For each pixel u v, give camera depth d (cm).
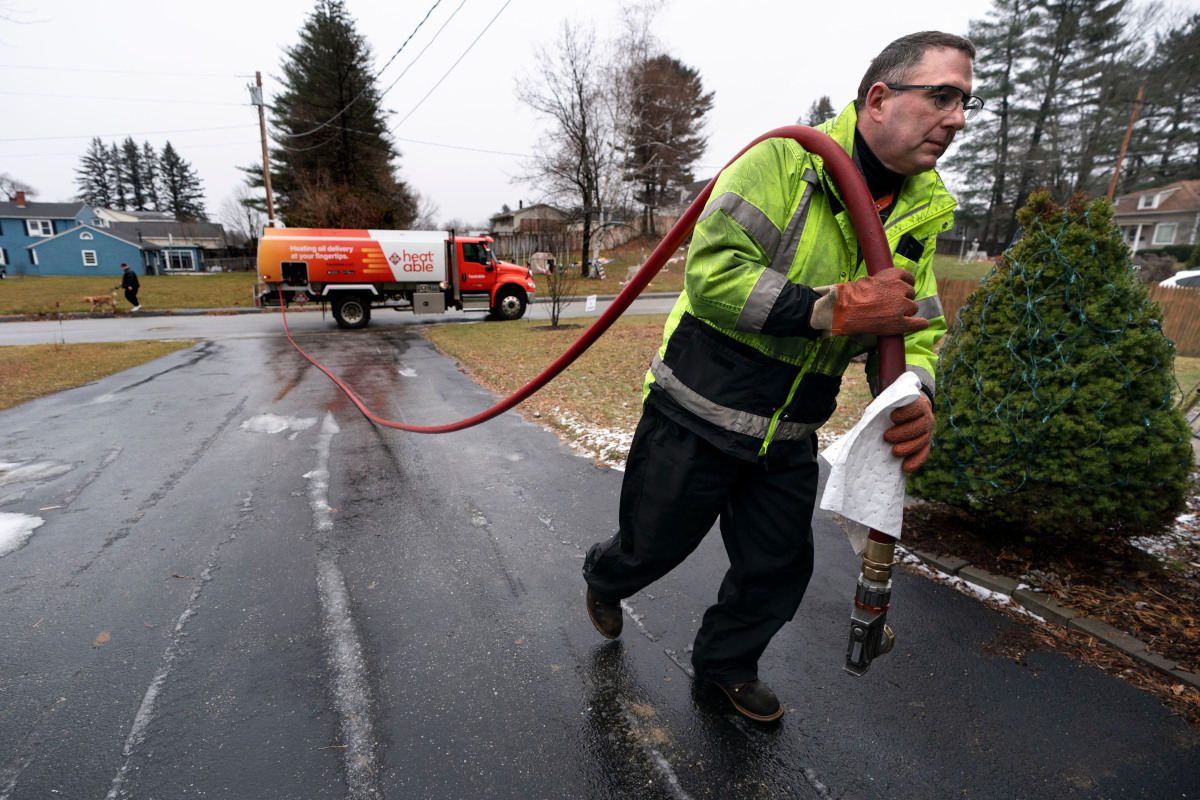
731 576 183
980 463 280
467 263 1680
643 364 895
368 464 452
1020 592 262
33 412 625
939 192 149
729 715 195
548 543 323
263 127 2352
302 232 1525
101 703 200
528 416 602
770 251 139
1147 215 3794
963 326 300
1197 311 1005
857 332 120
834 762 177
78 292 2712
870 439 126
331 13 3431
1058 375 262
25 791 166
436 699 203
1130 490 259
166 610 257
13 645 232
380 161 3684
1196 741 186
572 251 4084
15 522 349
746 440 156
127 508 369
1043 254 270
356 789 167
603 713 196
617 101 2791
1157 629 236
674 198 4922
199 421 585
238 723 192
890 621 248
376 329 1540
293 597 268
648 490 176
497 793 166
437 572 290
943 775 173
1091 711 198
